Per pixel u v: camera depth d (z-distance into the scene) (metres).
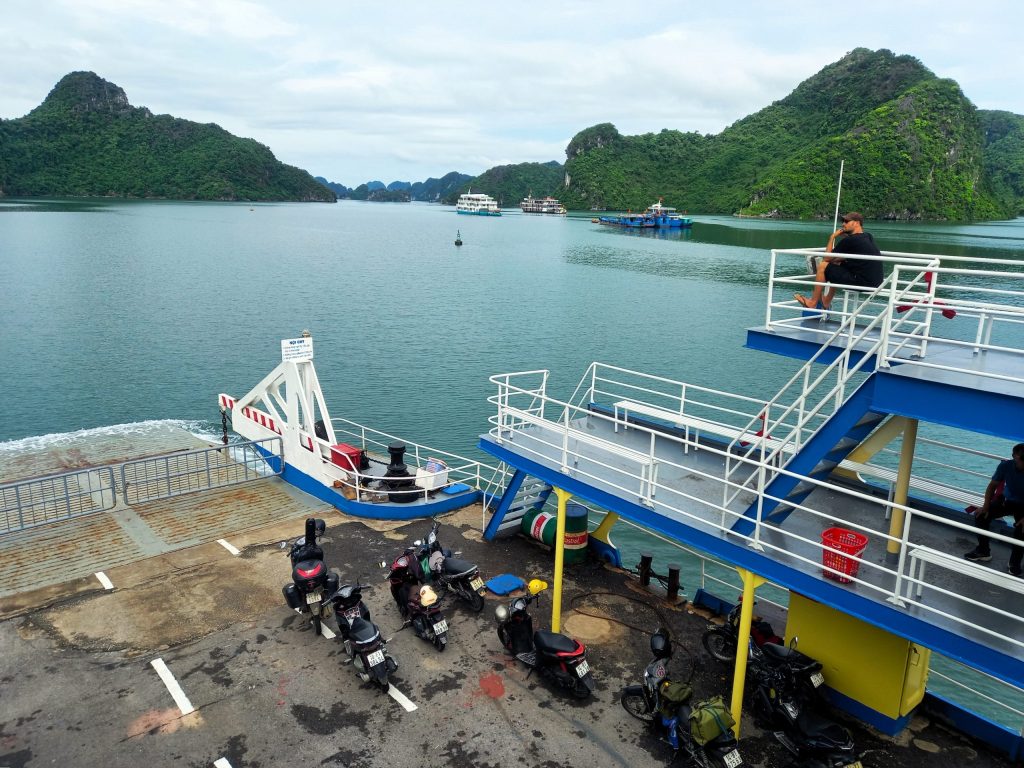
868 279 9.64
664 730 8.78
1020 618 6.16
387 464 17.86
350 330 51.25
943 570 8.17
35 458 22.66
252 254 107.38
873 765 8.44
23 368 38.34
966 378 7.18
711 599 12.06
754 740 8.83
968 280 66.19
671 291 73.25
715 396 36.34
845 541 7.97
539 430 13.52
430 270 92.94
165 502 16.05
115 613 11.41
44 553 13.47
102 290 66.19
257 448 18.72
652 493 9.71
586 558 13.88
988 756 8.62
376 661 9.48
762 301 66.81
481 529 14.93
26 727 8.80
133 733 8.73
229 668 10.06
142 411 31.66
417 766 8.28
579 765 8.36
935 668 15.41
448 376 39.06
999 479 8.05
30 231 126.31
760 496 8.30
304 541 11.62
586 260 107.31
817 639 9.38
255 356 42.19
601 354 45.06
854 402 7.74
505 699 9.54
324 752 8.48
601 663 10.45
